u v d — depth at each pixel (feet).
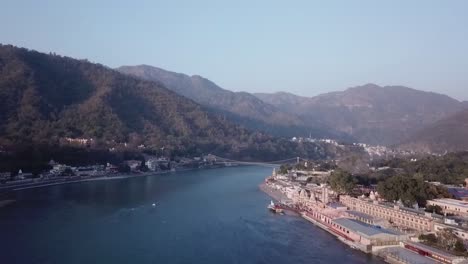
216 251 519.60
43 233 582.35
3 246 520.01
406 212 614.75
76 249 513.86
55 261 468.75
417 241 522.06
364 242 533.14
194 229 625.00
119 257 488.02
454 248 476.13
